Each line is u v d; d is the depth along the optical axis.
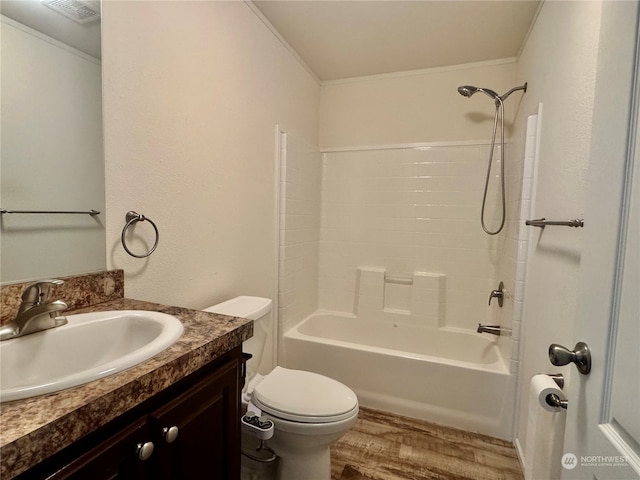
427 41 2.15
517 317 1.78
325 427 1.26
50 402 0.51
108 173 1.06
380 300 2.68
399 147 2.63
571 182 1.17
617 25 0.61
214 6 1.50
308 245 2.64
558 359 0.68
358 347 2.11
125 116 1.11
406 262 2.66
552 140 1.42
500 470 1.57
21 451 0.43
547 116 1.51
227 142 1.63
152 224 1.17
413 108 2.59
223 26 1.56
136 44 1.13
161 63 1.23
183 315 0.97
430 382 1.95
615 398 0.56
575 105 1.16
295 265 2.42
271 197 2.09
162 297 1.28
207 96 1.48
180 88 1.33
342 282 2.84
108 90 1.05
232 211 1.69
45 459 0.48
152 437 0.64
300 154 2.42
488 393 1.84
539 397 0.96
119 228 1.10
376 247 2.74
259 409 1.37
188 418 0.73
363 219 2.76
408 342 2.61
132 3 1.12
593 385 0.62
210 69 1.49
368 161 2.73
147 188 1.20
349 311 2.83
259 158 1.93
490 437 1.83
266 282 2.08
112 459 0.57
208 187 1.51
